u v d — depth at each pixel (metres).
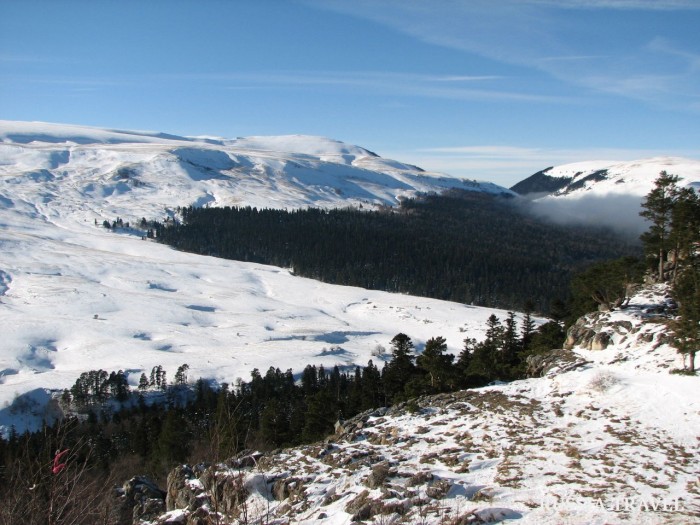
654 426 28.95
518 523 18.08
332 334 126.50
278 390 80.44
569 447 26.83
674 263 52.88
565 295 181.38
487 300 182.25
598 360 42.16
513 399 36.22
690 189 52.66
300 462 29.16
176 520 24.11
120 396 84.88
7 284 156.62
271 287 180.00
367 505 20.58
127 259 198.00
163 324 130.88
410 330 134.00
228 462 12.98
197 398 78.69
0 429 75.31
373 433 34.31
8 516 10.01
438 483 21.89
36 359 104.56
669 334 40.34
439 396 39.94
